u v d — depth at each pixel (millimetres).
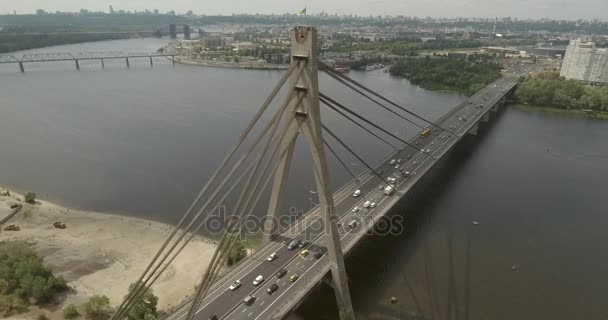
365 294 75000
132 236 93188
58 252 85438
